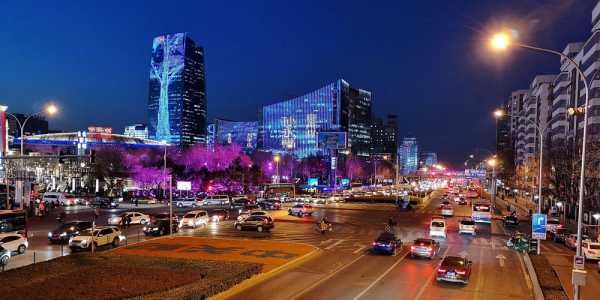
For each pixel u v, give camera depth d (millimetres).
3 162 82688
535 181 117188
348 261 37688
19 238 39438
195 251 39750
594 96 82562
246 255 38219
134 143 188125
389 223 60750
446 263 30234
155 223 52750
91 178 132250
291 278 31047
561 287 27875
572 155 73500
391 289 28141
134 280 27062
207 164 124688
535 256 38875
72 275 28312
